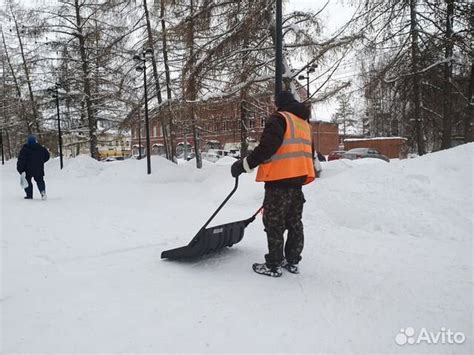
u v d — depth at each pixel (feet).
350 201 19.19
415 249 14.02
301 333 7.64
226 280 10.80
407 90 48.65
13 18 83.51
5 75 91.91
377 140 121.49
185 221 20.49
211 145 111.24
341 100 40.63
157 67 60.29
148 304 9.03
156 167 54.39
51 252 14.01
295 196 11.20
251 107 46.14
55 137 84.07
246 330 7.74
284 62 33.88
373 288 10.14
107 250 14.30
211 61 35.58
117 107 74.79
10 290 9.98
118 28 66.13
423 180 19.79
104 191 39.06
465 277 10.90
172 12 48.62
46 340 7.30
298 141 10.84
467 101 49.26
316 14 34.81
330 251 13.96
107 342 7.23
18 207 26.16
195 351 6.93
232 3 35.47
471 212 16.72
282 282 10.65
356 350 7.02
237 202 26.50
